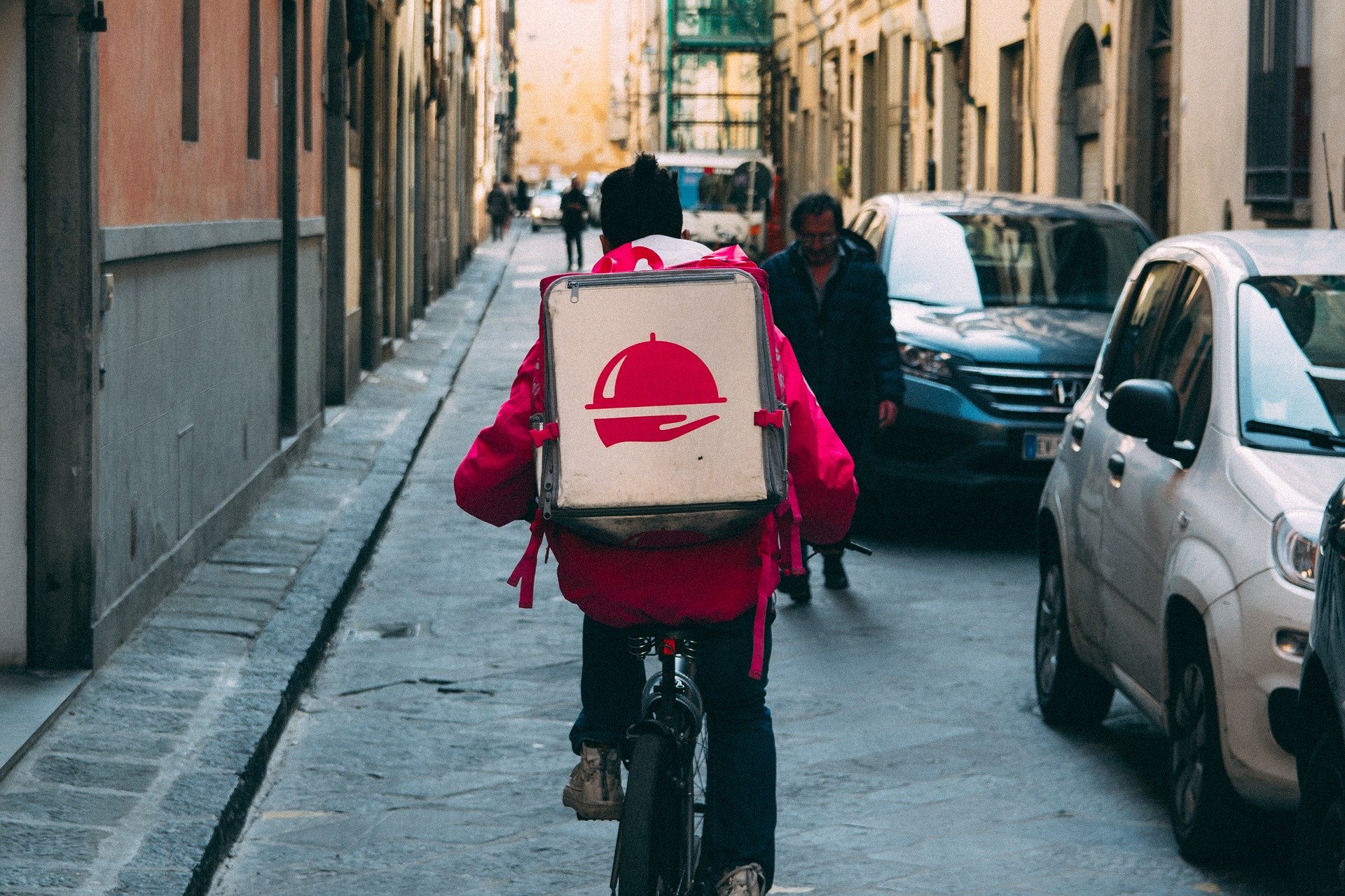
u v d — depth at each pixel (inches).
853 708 300.7
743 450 152.6
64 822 217.9
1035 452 455.5
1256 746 203.6
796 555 163.6
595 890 215.0
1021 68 1056.2
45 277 276.2
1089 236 525.0
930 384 463.2
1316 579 183.2
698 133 2508.6
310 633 324.2
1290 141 600.7
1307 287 248.2
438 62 1200.8
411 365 855.1
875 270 384.5
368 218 796.6
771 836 171.5
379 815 242.5
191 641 312.2
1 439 278.5
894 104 1423.5
